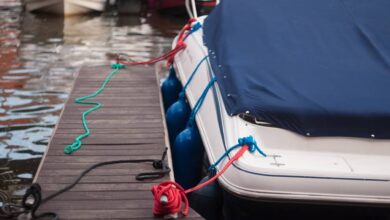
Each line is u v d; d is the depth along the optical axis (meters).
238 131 3.58
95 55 10.11
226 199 3.42
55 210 3.32
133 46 11.05
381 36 4.41
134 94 5.98
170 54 6.32
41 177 3.78
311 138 3.57
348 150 3.53
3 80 8.08
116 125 4.94
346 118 3.57
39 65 9.14
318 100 3.66
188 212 3.33
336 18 4.60
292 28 4.48
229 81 4.04
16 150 5.61
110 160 4.12
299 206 3.24
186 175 4.46
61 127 4.83
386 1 4.80
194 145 4.41
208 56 4.88
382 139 3.60
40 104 6.96
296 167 3.27
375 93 3.77
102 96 5.86
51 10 14.80
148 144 4.48
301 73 3.96
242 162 3.29
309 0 4.82
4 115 6.53
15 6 15.93
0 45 10.80
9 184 4.93
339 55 4.18
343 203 3.21
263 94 3.73
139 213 3.32
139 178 3.77
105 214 3.29
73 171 3.90
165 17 15.05
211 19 5.40
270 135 3.57
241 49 4.34
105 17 14.89
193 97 4.84
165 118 5.33
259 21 4.59
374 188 3.22
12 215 3.19
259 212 3.34
